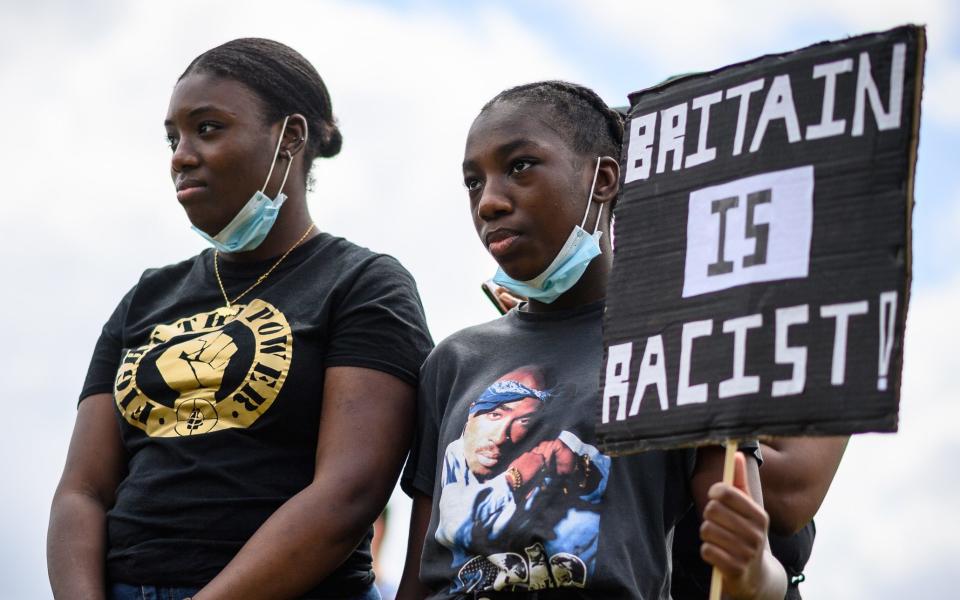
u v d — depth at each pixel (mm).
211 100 4906
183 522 4488
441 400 4484
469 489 4113
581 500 3951
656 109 3947
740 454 3592
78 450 4902
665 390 3682
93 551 4605
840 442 4469
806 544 4637
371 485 4484
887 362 3369
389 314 4703
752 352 3545
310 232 5055
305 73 5164
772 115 3695
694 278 3713
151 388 4699
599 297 4477
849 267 3477
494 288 5422
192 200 4859
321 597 4516
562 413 4113
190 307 4941
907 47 3533
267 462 4562
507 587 3912
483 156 4441
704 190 3768
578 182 4445
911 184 3463
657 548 3975
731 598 3688
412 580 4402
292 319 4734
